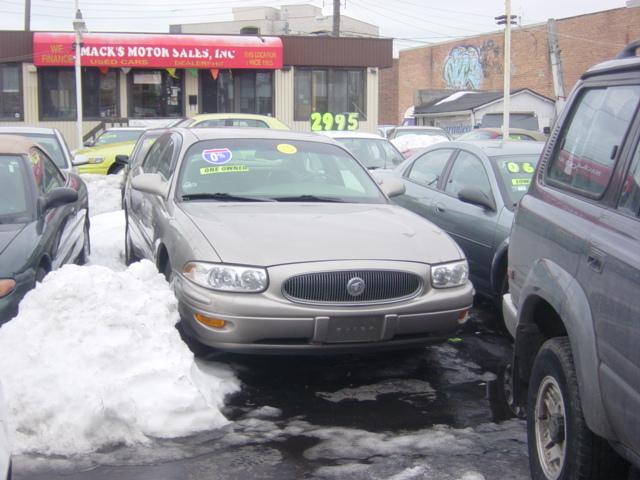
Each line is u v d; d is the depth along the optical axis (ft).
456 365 19.12
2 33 89.10
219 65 91.09
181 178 20.93
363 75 96.48
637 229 10.02
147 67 90.94
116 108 92.63
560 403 11.77
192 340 18.57
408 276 16.89
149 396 14.85
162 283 18.35
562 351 11.66
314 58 94.17
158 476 13.07
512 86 156.25
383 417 15.81
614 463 10.78
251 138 22.70
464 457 14.02
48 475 13.03
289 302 16.12
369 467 13.53
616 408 9.78
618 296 9.85
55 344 15.08
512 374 13.73
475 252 22.88
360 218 19.24
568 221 11.89
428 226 19.39
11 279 17.28
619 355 9.74
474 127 120.06
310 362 18.90
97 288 16.07
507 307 14.44
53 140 35.01
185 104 93.66
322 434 14.89
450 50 172.86
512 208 21.94
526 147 24.89
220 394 16.57
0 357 14.93
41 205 20.77
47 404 14.20
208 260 16.56
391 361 19.26
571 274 11.37
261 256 16.46
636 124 11.08
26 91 90.38
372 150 43.57
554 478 11.72
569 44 144.15
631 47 12.52
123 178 38.75
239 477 13.12
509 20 83.76
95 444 14.03
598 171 11.80
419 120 139.64
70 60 88.53
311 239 17.31
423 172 27.55
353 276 16.42
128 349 15.31
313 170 22.03
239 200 20.38
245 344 16.20
